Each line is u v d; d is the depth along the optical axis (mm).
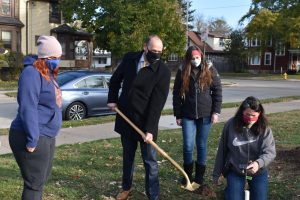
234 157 4410
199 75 5629
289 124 11258
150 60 5008
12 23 35562
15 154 4109
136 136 5137
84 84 13102
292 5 48750
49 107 4090
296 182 5949
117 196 5328
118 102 5223
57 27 39312
